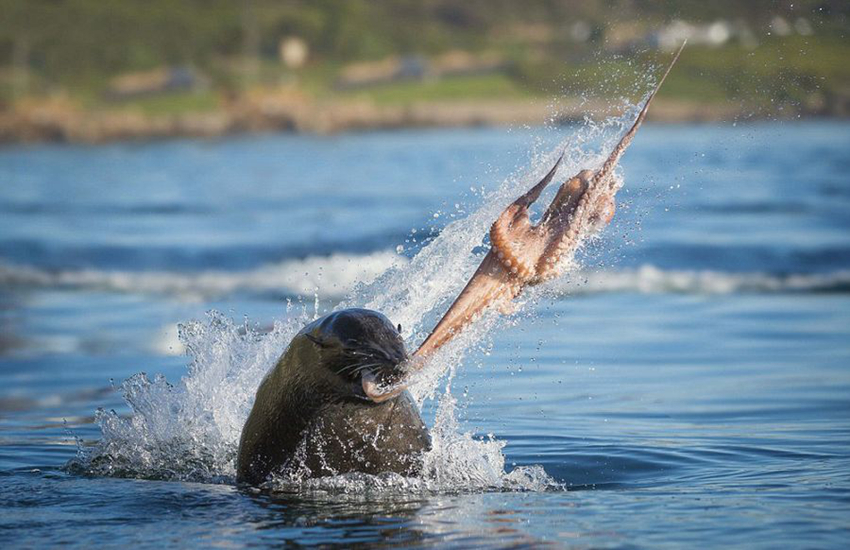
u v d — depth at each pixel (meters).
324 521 25.22
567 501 27.00
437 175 156.62
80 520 25.66
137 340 56.44
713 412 39.06
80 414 40.47
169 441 33.19
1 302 72.38
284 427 27.80
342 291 73.88
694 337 55.59
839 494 27.17
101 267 89.19
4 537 24.30
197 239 98.75
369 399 26.77
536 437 35.00
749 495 27.28
